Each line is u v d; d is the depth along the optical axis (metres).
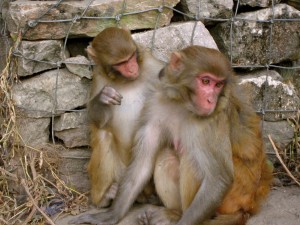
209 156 2.63
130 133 2.80
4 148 2.85
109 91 2.72
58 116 2.89
